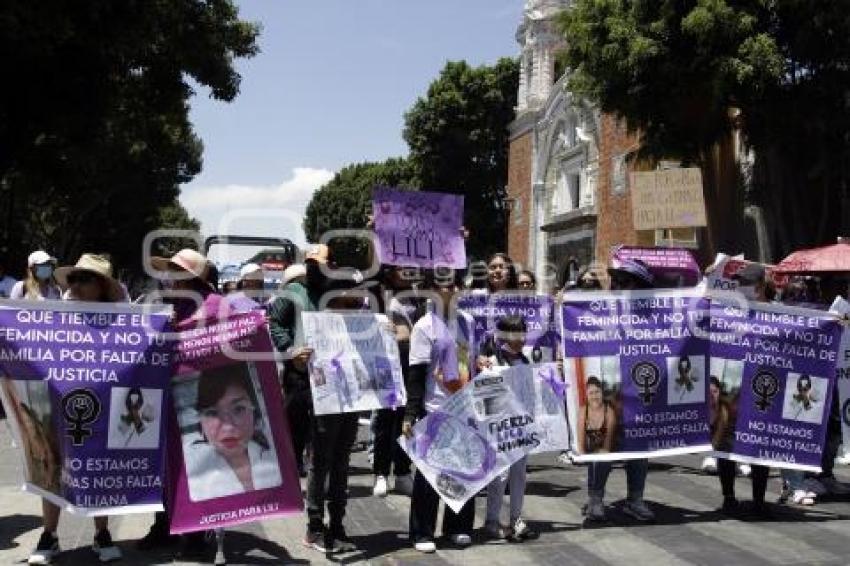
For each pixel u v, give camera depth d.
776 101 16.41
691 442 7.06
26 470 5.57
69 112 16.23
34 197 33.97
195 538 5.93
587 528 6.82
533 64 41.06
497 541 6.44
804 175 18.27
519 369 6.70
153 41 16.78
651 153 18.97
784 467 7.15
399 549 6.21
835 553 6.11
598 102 18.95
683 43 16.66
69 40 14.62
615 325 7.03
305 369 6.57
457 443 6.23
